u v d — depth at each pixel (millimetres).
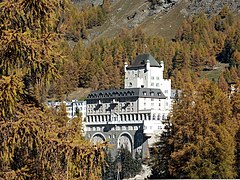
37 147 31281
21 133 30391
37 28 32094
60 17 32531
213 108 107562
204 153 99375
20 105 31281
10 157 30156
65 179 31359
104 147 31453
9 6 30797
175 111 108375
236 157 107375
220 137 99875
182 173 101688
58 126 33375
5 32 29984
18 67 31047
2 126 29688
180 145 104375
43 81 31750
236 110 117000
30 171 31516
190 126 102312
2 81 29031
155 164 112000
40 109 32562
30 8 31281
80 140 31812
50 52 31125
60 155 31391
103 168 32656
